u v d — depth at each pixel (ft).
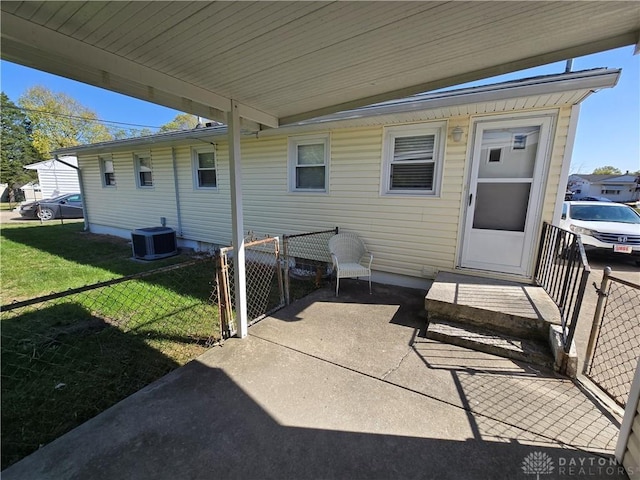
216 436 6.03
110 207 30.99
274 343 9.66
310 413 6.66
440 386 7.58
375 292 14.55
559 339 8.35
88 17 4.76
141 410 6.72
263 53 6.15
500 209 12.92
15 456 5.67
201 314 11.86
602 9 4.70
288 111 10.42
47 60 5.81
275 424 6.34
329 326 10.87
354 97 8.98
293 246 18.72
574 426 6.30
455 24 5.15
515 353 8.75
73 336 10.13
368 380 7.81
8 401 7.15
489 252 13.32
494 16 4.89
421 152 14.28
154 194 26.50
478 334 9.71
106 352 9.23
